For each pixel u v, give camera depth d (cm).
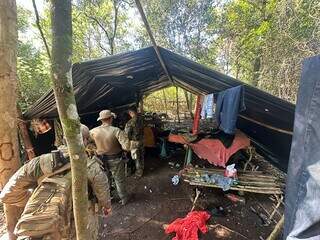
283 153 524
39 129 508
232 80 359
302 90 184
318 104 167
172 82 762
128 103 905
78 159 132
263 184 426
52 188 193
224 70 1331
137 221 411
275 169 563
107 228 393
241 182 430
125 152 534
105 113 425
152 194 502
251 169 497
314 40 812
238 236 370
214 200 470
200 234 372
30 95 838
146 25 252
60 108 122
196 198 441
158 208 450
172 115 1423
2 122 270
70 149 130
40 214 176
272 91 936
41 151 542
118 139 420
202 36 1468
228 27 1294
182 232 364
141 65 438
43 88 890
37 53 1012
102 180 218
